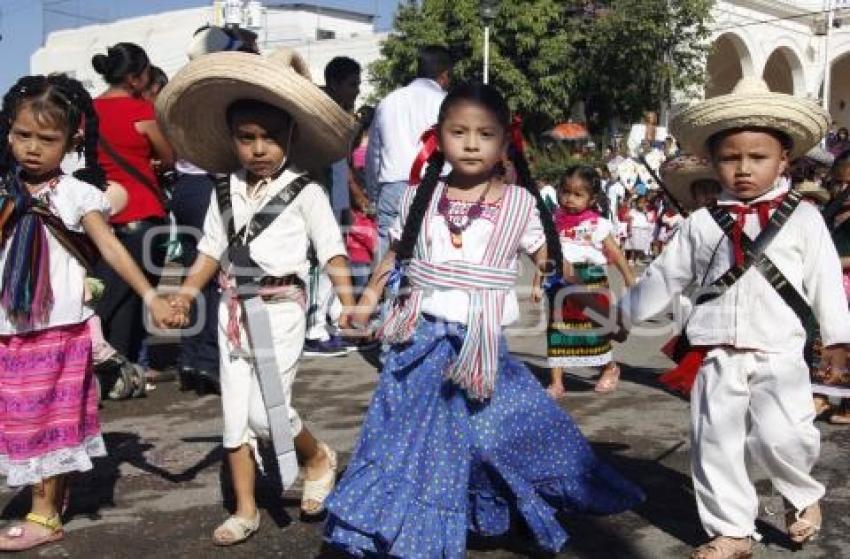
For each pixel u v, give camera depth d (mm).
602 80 24266
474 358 3270
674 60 23891
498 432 3342
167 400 6152
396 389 3363
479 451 3320
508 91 24500
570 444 3479
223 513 4113
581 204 6039
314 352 7801
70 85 3756
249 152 3654
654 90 23844
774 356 3441
